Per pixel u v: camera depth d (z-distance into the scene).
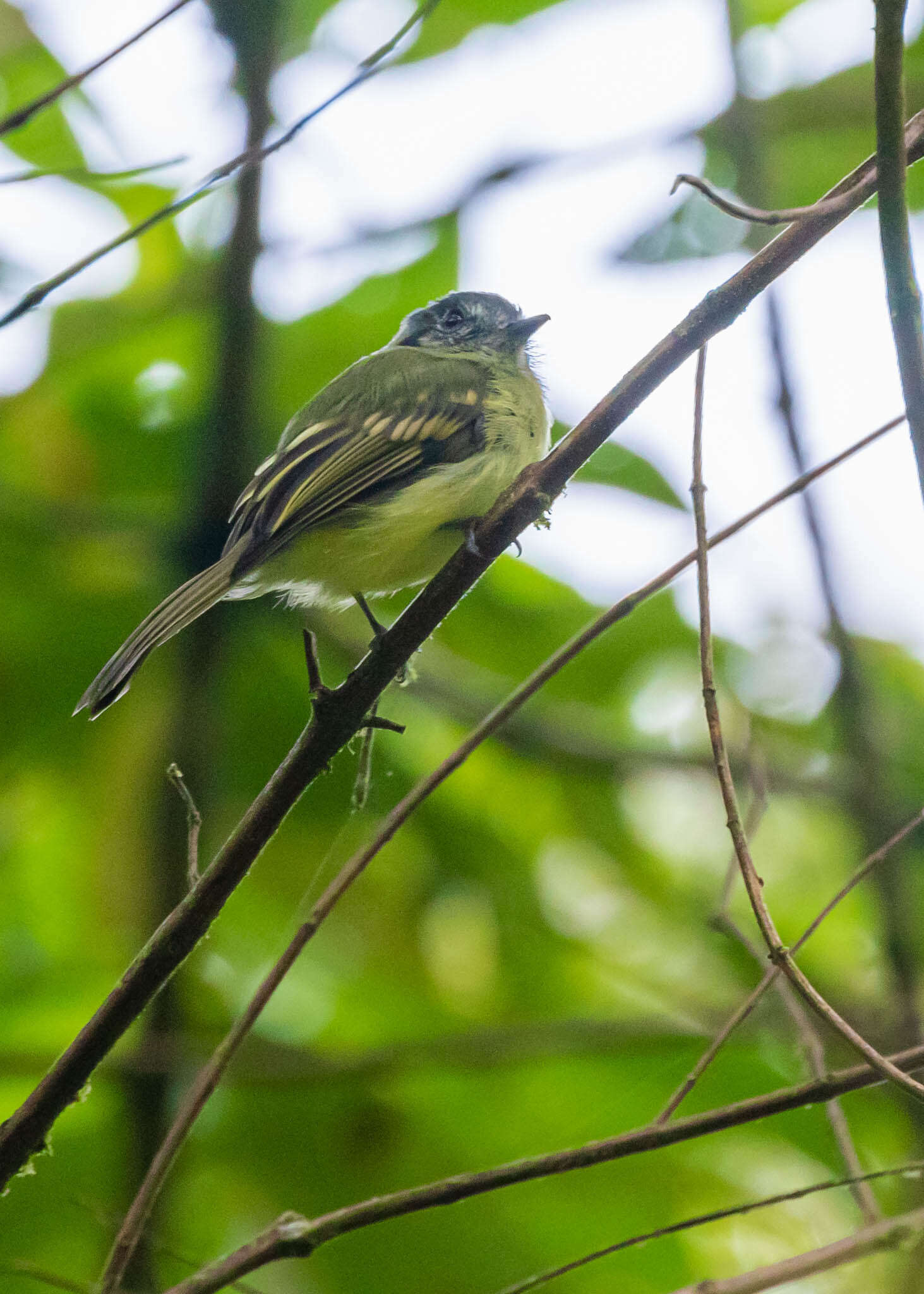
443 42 10.66
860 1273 8.28
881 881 8.64
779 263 5.44
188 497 10.73
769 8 11.90
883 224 5.03
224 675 10.19
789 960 4.86
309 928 6.02
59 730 10.62
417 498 8.24
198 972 10.17
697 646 11.67
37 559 10.61
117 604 10.62
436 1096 9.89
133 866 10.38
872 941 10.90
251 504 8.24
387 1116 9.64
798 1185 9.59
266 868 10.70
